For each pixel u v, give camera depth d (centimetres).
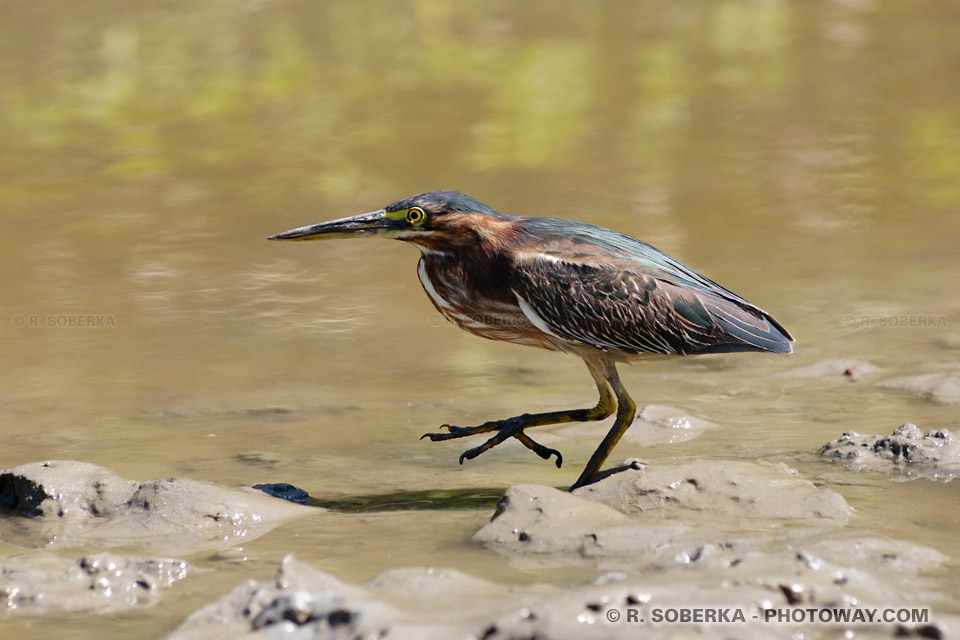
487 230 988
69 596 707
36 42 3556
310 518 878
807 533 740
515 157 2470
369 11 4006
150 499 877
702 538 735
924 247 1845
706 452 1030
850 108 2850
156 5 4062
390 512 891
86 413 1209
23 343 1466
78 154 2525
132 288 1712
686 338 972
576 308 965
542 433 1135
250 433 1141
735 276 1717
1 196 2222
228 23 3828
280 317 1584
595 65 3328
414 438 1123
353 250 1936
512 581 696
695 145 2555
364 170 2377
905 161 2406
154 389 1295
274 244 1950
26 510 895
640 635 541
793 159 2445
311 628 593
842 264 1762
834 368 1302
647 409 1157
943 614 597
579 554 737
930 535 767
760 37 3684
